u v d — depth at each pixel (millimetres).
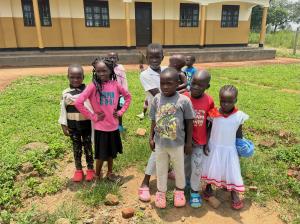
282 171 4121
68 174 4086
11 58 13773
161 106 3141
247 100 8016
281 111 7031
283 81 11078
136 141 5027
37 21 14547
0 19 14805
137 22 17328
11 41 15188
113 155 3701
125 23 16844
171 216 3236
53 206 3387
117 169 4164
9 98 7848
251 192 3645
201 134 3320
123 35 17031
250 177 3936
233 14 19484
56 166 4273
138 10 17125
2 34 15016
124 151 4613
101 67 3438
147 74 3727
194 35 18641
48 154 4449
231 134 3244
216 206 3369
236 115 3221
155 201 3387
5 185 3586
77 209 3285
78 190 3648
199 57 16688
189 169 3570
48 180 3887
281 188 3740
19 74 11938
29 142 4957
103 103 3537
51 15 15461
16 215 3158
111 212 3275
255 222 3168
